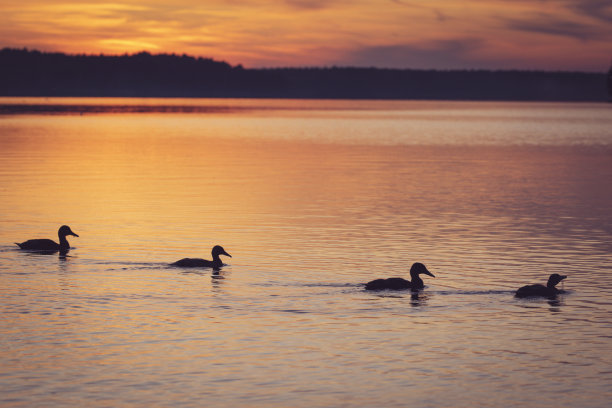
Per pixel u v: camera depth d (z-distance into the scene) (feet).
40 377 67.41
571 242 130.41
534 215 159.33
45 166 253.85
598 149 357.00
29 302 90.63
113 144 362.33
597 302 92.58
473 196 188.44
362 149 344.90
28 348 74.69
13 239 130.62
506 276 106.01
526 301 92.99
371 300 92.73
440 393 64.90
